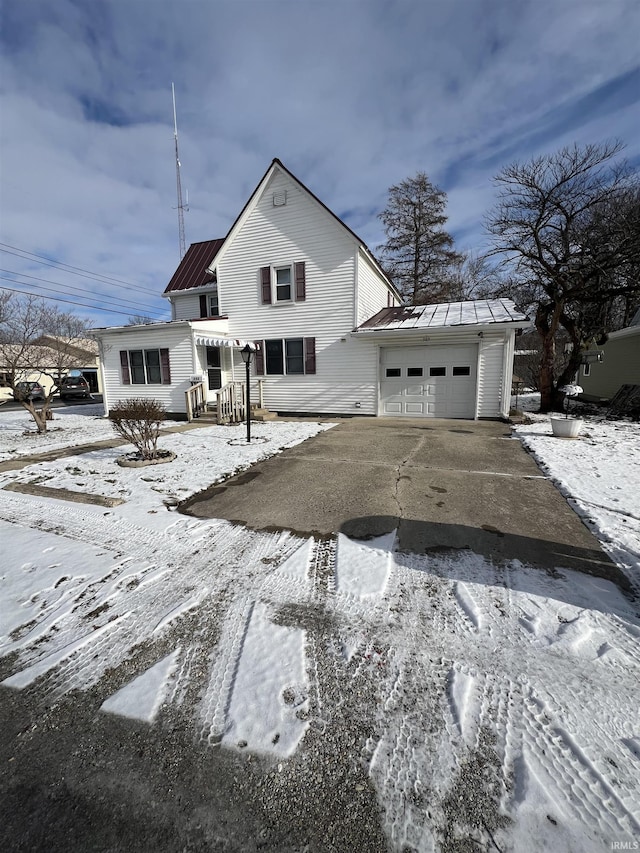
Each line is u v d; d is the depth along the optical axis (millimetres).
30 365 10109
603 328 13547
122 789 1446
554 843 1249
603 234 10891
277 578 2832
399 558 3086
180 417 12172
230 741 1619
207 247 16781
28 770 1520
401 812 1351
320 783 1451
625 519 3734
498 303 12336
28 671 2016
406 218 22516
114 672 2004
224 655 2104
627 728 1647
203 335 12016
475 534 3502
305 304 12234
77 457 6652
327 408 12383
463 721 1688
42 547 3348
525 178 11219
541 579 2770
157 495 4641
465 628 2279
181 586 2752
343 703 1794
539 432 8617
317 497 4527
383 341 11523
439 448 7145
